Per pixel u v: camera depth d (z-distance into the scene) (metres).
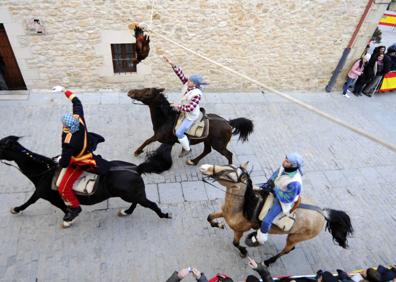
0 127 6.58
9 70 7.31
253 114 8.07
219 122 5.65
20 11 6.41
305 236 4.33
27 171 4.24
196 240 5.02
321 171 6.69
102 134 6.73
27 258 4.50
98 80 7.84
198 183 5.96
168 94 8.22
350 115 8.71
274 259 4.75
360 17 8.17
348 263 5.05
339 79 9.47
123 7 6.77
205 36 7.59
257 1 7.27
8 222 4.88
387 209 6.04
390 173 6.88
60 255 4.58
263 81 8.86
